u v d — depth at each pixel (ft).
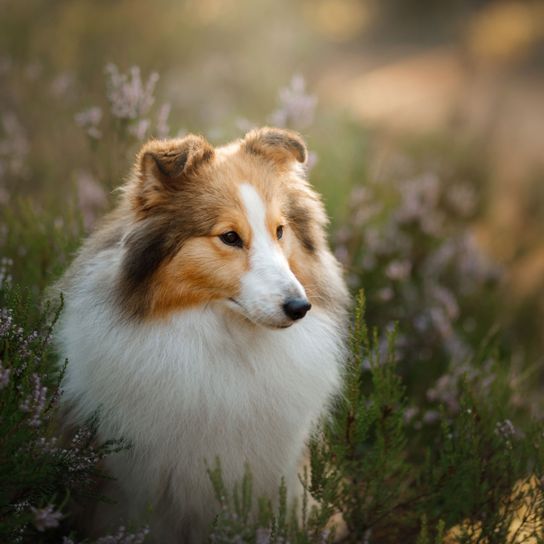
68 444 17.38
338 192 30.66
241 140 19.48
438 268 30.94
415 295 27.84
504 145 63.10
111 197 24.02
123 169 23.84
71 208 25.18
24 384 14.03
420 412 23.20
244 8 59.21
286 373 16.96
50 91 39.91
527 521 17.38
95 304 16.44
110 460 16.96
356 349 16.53
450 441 18.13
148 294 15.87
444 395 21.84
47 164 35.19
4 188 30.37
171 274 15.87
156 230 16.02
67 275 18.24
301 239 17.52
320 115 43.16
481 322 30.73
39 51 44.88
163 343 15.98
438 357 25.36
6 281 16.74
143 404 16.12
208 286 15.98
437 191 38.86
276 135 17.93
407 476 20.20
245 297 15.75
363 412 16.78
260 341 16.74
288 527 15.30
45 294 18.92
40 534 16.35
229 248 15.92
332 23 123.75
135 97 23.12
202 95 45.42
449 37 121.19
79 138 37.37
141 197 16.37
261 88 49.29
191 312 16.14
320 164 32.37
